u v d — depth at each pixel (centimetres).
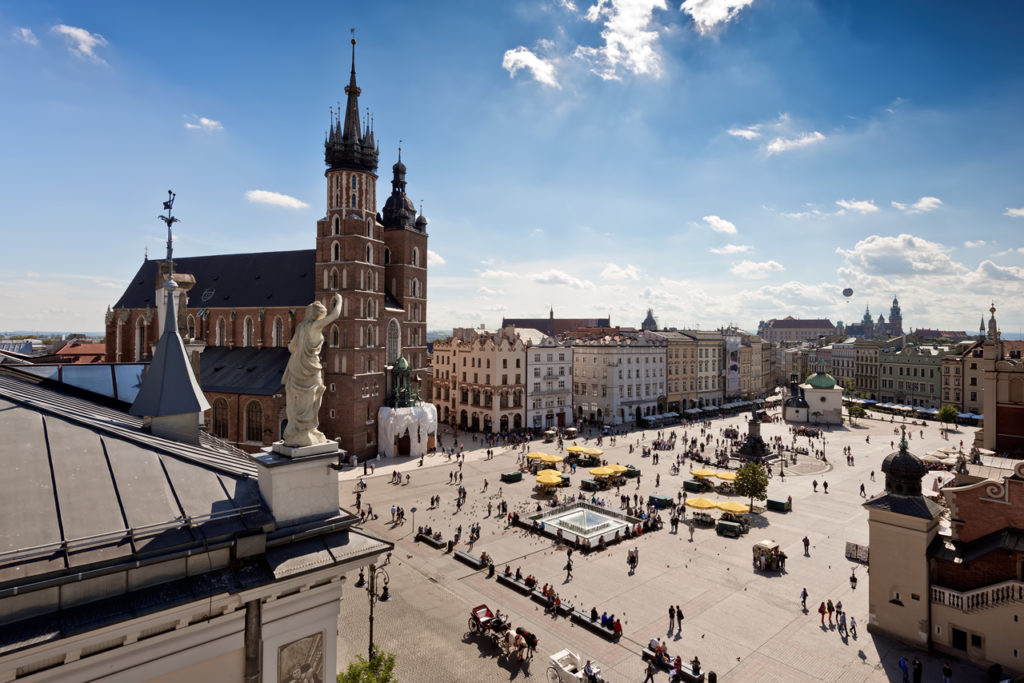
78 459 1305
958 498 3234
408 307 9075
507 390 10469
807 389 12181
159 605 1045
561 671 2777
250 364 8262
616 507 5853
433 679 2859
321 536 1358
